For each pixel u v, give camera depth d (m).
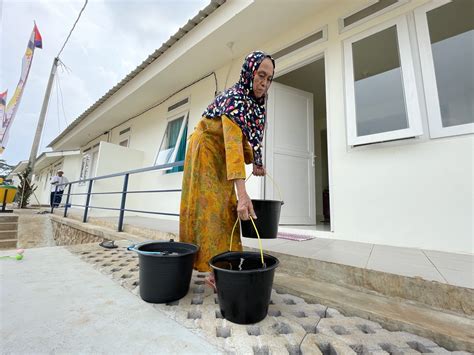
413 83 1.89
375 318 0.94
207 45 3.19
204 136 1.23
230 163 1.04
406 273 1.12
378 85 2.10
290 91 3.23
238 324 0.88
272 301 1.12
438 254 1.54
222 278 0.90
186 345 0.76
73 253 1.96
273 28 2.87
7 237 4.05
